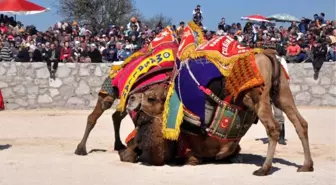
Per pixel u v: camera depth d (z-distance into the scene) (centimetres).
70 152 1193
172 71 1027
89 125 1161
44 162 1035
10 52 2514
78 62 2370
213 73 962
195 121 977
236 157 1078
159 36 1096
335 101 2311
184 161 1036
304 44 2669
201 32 1052
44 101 2239
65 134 1559
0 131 1620
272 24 3691
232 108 970
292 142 1400
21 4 3262
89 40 2861
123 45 2661
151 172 937
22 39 2869
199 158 1034
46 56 2362
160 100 1009
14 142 1379
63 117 1970
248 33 3016
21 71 2225
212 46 985
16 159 1073
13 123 1802
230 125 980
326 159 1138
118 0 5200
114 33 3055
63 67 2242
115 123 1220
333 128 1705
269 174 916
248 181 858
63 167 981
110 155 1143
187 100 976
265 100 918
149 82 1029
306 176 903
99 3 5153
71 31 3161
